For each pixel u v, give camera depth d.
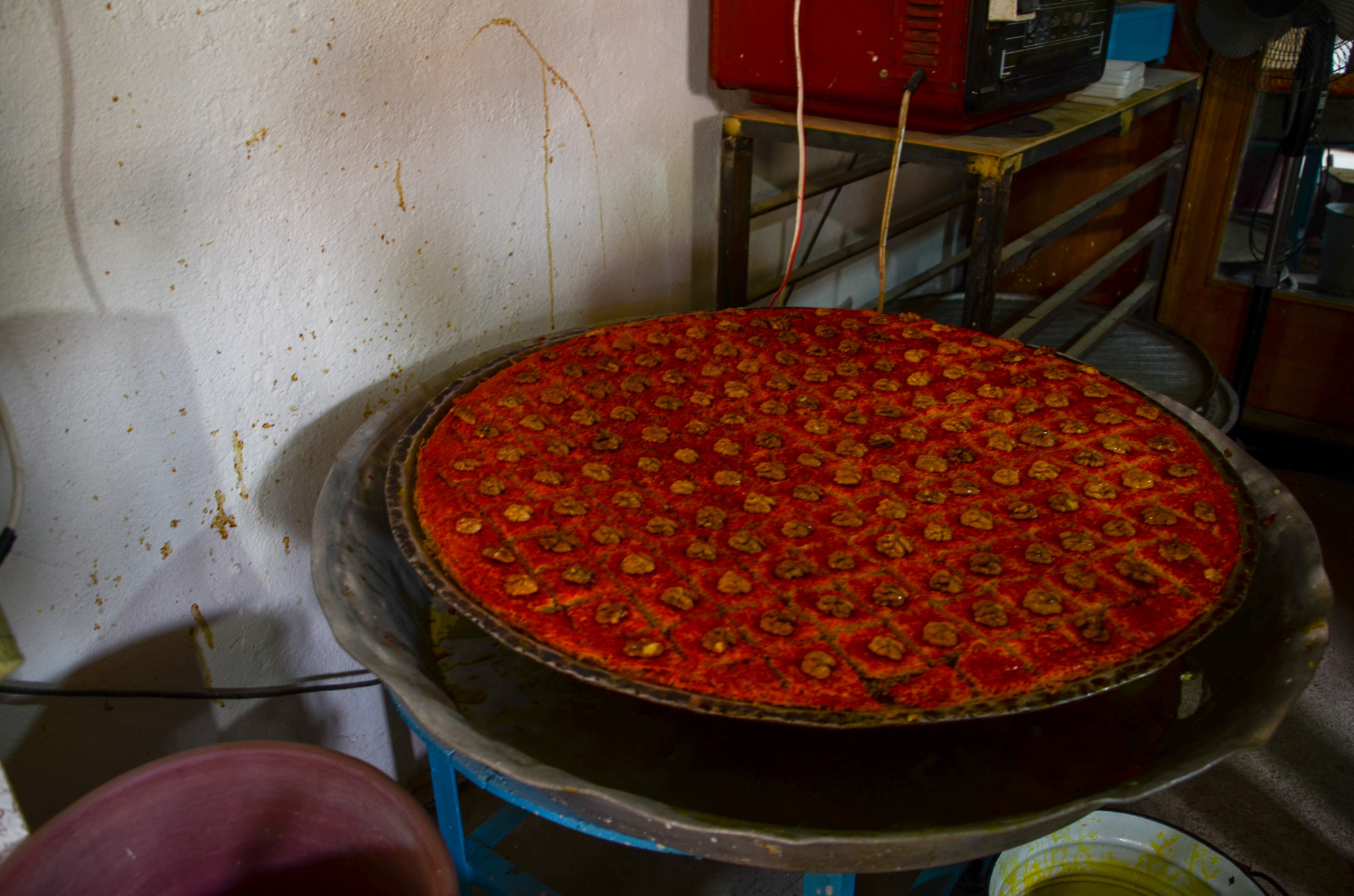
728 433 1.34
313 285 1.35
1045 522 1.16
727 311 1.72
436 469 1.24
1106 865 1.46
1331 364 2.85
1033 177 3.11
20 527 1.12
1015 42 1.56
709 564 1.08
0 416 0.90
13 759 1.18
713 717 1.11
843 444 1.30
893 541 1.11
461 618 1.26
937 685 0.91
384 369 1.50
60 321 1.10
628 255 1.89
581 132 1.68
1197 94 2.44
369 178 1.37
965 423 1.36
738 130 1.81
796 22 1.57
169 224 1.16
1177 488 1.22
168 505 1.27
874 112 1.68
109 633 1.25
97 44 1.04
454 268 1.55
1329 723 1.96
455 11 1.39
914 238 2.94
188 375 1.24
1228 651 1.14
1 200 1.01
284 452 1.39
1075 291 2.07
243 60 1.17
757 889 1.66
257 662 1.45
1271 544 1.20
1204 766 0.85
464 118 1.47
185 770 0.99
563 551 1.09
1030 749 1.07
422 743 1.82
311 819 1.03
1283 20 2.21
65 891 0.93
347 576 1.11
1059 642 0.96
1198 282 2.98
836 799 1.00
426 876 0.93
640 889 1.65
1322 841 1.72
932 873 1.44
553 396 1.41
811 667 0.93
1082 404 1.42
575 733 1.08
